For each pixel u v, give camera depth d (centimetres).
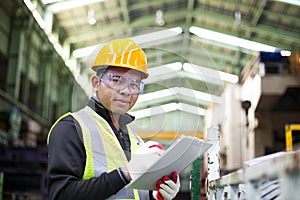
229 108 784
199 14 1552
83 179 131
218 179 139
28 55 1431
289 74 632
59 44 1582
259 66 668
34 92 1597
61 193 124
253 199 90
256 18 1434
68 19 1518
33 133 1409
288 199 70
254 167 87
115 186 123
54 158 129
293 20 1404
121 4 1415
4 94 1170
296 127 478
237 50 1653
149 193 155
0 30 1241
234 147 716
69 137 131
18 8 1304
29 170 826
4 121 1181
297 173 68
